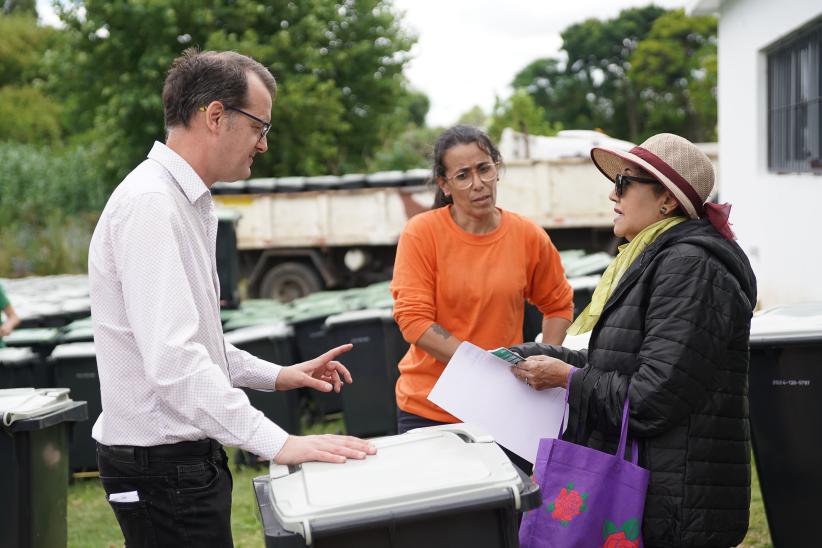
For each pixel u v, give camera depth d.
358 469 2.11
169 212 2.27
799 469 3.29
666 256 2.34
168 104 2.43
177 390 2.20
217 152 2.42
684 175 2.41
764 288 9.28
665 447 2.32
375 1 21.69
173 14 18.73
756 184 9.50
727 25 10.60
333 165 22.20
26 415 3.24
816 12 7.34
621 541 2.30
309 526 1.84
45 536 3.42
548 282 3.46
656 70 47.22
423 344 3.24
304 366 2.79
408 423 3.40
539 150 13.98
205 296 2.39
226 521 2.46
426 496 1.93
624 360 2.38
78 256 19.11
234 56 2.45
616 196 2.58
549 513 2.34
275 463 2.25
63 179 21.95
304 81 19.91
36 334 6.75
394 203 13.20
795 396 3.27
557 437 2.70
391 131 24.64
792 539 3.33
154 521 2.39
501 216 3.39
